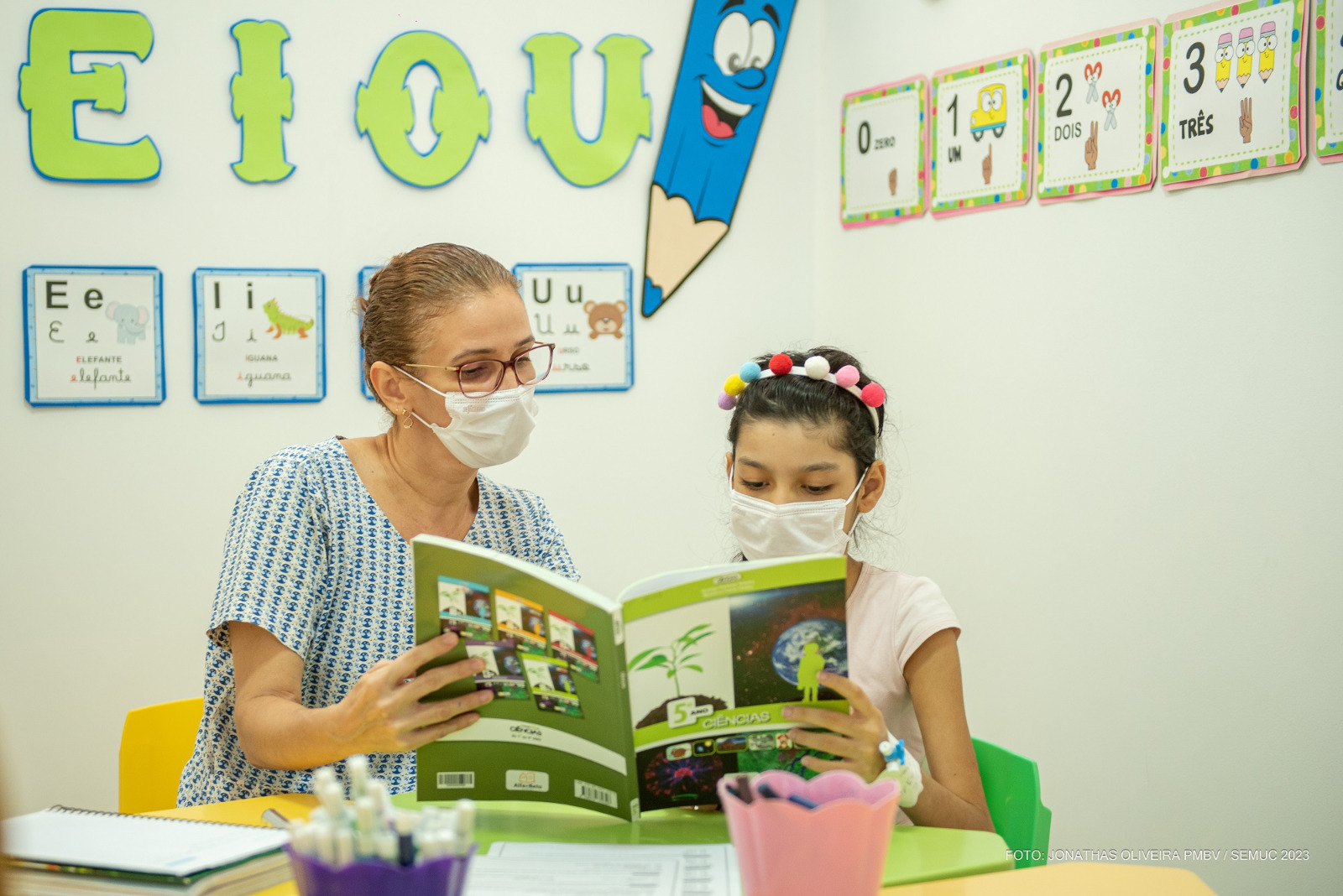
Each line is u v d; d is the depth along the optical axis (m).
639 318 2.66
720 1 2.68
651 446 2.69
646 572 2.71
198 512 2.34
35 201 2.20
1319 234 1.68
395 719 1.04
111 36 2.22
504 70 2.50
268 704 1.21
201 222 2.31
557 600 0.96
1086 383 2.08
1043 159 2.15
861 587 1.37
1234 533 1.81
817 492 1.33
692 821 1.08
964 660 2.38
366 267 2.43
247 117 2.32
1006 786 1.28
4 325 2.19
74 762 2.28
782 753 1.04
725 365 2.75
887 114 2.55
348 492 1.43
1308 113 1.70
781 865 0.76
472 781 1.10
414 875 0.68
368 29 2.39
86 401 2.25
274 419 2.39
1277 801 1.75
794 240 2.80
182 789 1.40
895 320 2.57
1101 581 2.05
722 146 2.70
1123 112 1.99
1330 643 1.67
